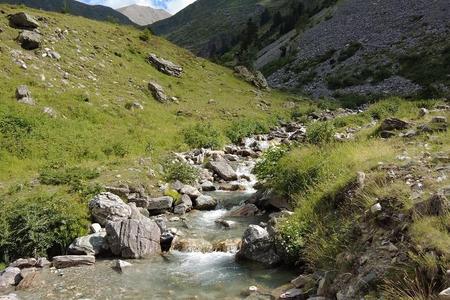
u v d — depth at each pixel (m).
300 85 82.06
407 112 35.53
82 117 29.95
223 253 12.86
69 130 26.64
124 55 49.09
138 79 44.25
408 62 72.44
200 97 48.84
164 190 18.72
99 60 43.66
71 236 13.47
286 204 15.88
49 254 13.15
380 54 80.12
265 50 123.44
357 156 14.45
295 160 17.02
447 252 7.07
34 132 24.36
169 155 25.56
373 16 97.81
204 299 9.84
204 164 24.97
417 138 16.75
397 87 66.12
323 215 11.93
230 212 17.00
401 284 7.23
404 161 12.59
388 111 38.06
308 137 24.83
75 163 22.05
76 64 39.69
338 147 17.06
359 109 58.66
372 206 9.65
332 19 108.25
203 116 41.06
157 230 13.69
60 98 31.05
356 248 9.09
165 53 59.53
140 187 18.25
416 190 9.76
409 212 8.69
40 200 14.75
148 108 37.50
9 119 24.42
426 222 8.01
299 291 9.28
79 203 15.14
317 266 10.05
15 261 12.03
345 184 12.05
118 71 43.69
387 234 8.71
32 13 45.88
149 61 52.56
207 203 18.00
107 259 12.61
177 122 36.75
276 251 11.68
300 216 12.47
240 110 47.06
